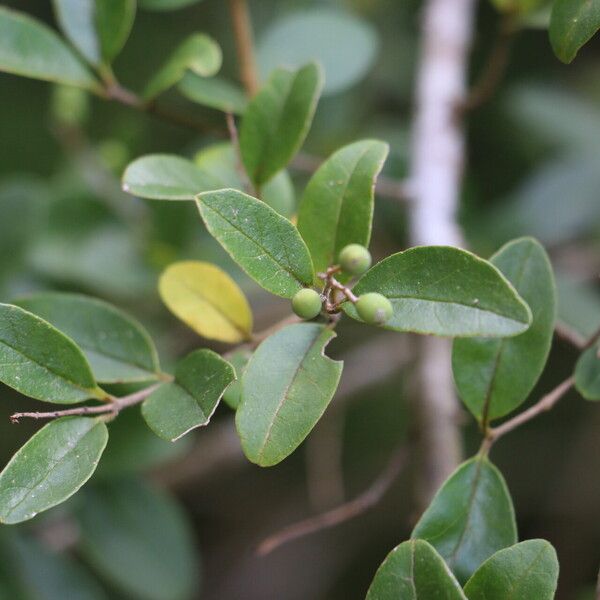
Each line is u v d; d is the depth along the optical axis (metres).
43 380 0.44
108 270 0.66
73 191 0.68
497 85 0.78
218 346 0.73
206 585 0.95
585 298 0.63
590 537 0.86
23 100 0.83
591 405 0.82
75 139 0.71
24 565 0.61
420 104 0.65
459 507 0.46
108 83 0.52
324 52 0.57
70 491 0.43
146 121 0.77
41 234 0.66
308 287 0.44
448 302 0.43
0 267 0.61
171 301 0.48
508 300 0.43
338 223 0.45
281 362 0.44
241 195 0.43
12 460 0.43
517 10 0.55
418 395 0.56
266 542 0.51
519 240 0.46
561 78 0.79
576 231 0.72
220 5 0.80
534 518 0.87
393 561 0.43
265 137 0.49
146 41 0.82
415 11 0.81
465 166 0.76
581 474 0.84
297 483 0.96
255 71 0.56
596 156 0.74
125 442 0.54
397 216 0.72
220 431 0.75
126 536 0.59
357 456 0.87
